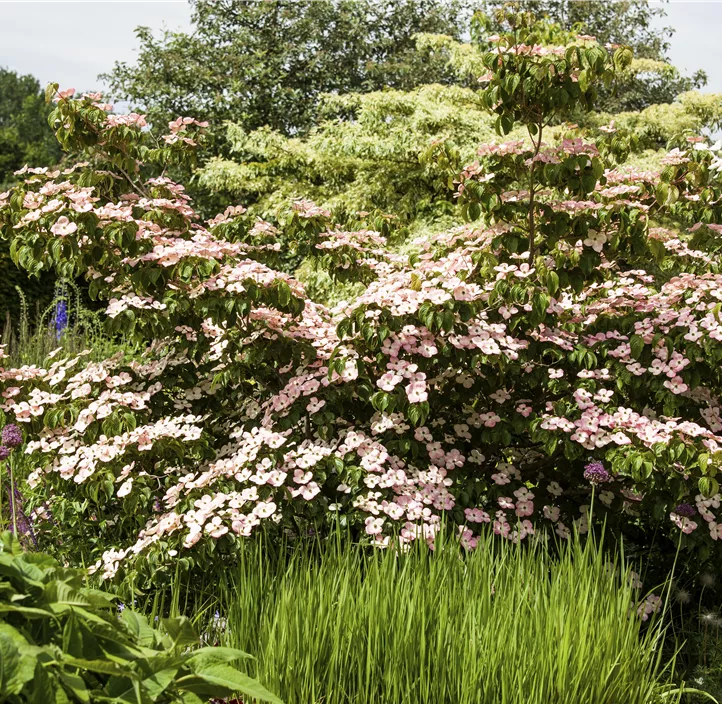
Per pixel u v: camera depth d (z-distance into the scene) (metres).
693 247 4.08
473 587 2.55
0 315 10.38
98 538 3.78
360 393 3.54
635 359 3.58
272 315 3.71
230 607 2.57
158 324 3.73
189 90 15.66
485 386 3.81
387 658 2.24
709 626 3.34
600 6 16.75
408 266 4.30
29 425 3.76
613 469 3.26
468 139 8.99
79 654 1.25
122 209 3.85
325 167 10.11
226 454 3.82
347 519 3.30
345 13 16.47
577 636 2.34
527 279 3.61
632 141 4.09
